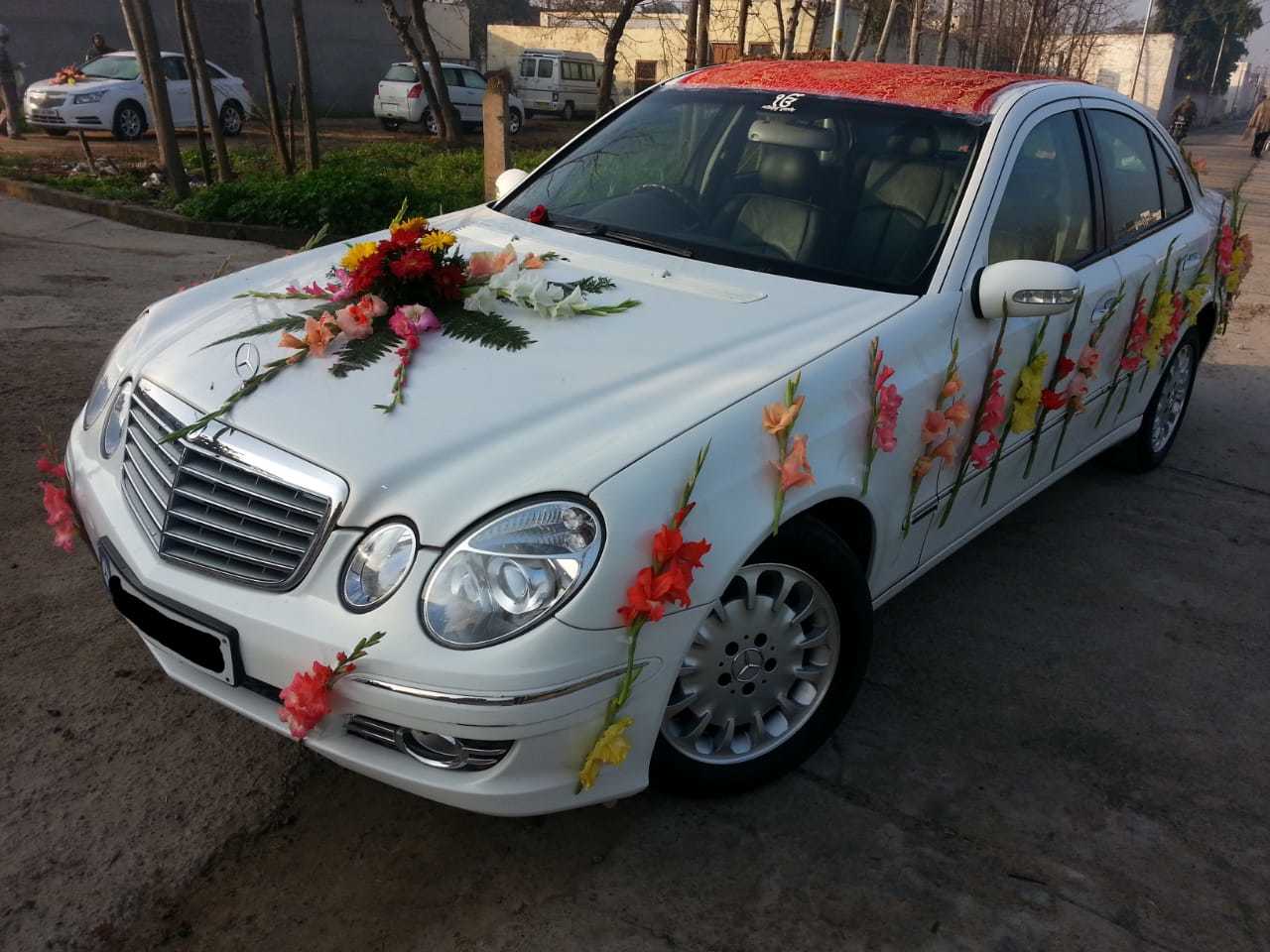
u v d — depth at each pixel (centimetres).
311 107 1327
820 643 278
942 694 333
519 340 268
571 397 245
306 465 226
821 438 257
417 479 221
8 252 832
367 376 253
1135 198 425
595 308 286
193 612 232
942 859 263
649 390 249
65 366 550
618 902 244
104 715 295
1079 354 370
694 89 405
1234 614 394
